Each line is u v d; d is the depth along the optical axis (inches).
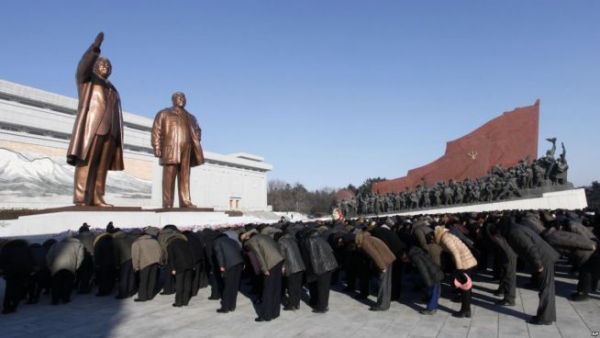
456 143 1531.7
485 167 1435.8
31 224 724.7
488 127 1460.4
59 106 2001.7
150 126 2556.6
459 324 269.1
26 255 315.0
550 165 1111.0
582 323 264.4
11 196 1584.6
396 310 312.0
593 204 1598.2
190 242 372.5
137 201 2047.2
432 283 292.2
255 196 3184.1
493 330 253.3
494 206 1183.6
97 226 692.1
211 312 313.0
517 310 300.4
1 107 1722.4
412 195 1488.7
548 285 262.2
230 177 2925.7
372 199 1697.8
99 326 275.0
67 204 1754.4
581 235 321.4
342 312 308.3
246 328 268.1
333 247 410.0
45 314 307.3
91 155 687.7
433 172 1585.9
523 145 1369.3
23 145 1690.5
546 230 347.3
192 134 917.2
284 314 304.5
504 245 316.5
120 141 729.6
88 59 605.9
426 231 355.6
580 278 325.7
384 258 309.4
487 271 477.7
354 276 392.5
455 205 1283.2
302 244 327.0
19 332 261.7
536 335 241.4
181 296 331.9
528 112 1385.3
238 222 1060.5
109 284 379.6
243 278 473.7
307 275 322.0
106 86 697.6
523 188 1160.2
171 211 853.8
